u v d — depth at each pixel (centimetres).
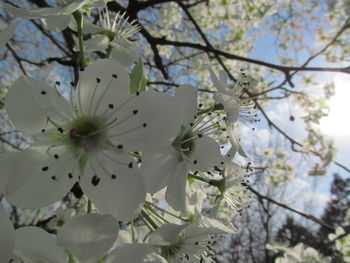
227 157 5
